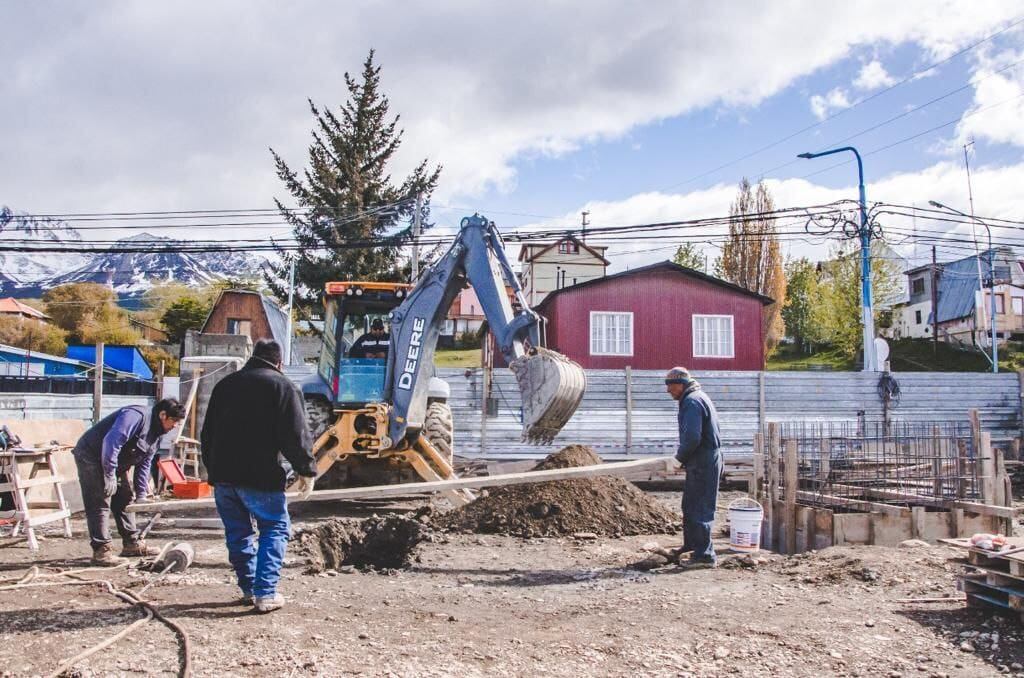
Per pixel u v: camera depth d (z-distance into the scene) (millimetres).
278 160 33031
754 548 7184
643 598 5484
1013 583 4711
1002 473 8031
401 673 3811
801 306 51062
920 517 7383
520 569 6625
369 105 34438
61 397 13203
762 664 4074
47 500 8461
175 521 8648
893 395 16297
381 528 7312
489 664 4008
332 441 10305
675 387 6891
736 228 44656
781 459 8398
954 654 4227
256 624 4539
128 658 3879
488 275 8906
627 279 23625
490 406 12938
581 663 4059
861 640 4453
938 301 47531
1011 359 40156
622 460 15383
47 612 4711
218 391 4902
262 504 4844
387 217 33156
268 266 33188
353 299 10844
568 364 8008
